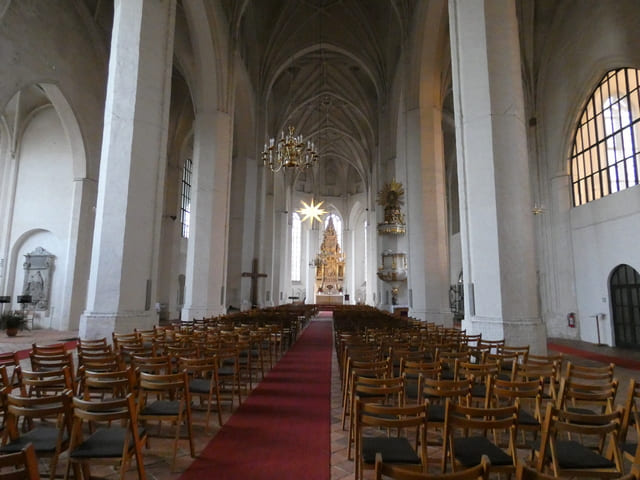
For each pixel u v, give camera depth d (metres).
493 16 8.75
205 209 14.70
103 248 8.43
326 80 28.45
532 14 15.92
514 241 8.01
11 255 16.08
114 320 8.11
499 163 8.23
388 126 22.78
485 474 1.86
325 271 42.72
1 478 1.82
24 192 16.50
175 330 8.02
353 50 23.72
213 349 5.56
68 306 14.92
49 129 16.86
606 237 13.40
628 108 12.59
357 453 3.07
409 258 14.88
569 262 15.13
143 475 2.98
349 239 44.50
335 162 45.25
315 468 3.53
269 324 10.58
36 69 12.14
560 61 15.45
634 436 4.39
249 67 22.30
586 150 14.58
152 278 9.05
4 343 11.59
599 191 13.91
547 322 15.82
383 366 4.72
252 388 6.45
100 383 3.58
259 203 22.45
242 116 21.33
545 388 5.71
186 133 22.41
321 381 6.97
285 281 35.56
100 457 2.85
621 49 12.51
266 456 3.79
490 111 8.39
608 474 2.75
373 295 32.56
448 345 6.48
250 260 21.23
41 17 12.24
